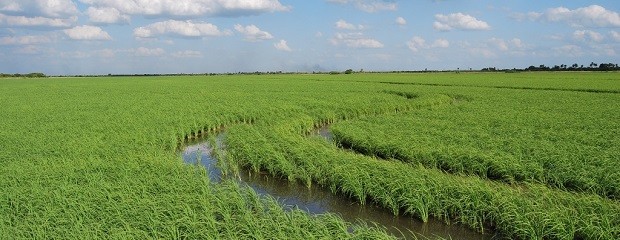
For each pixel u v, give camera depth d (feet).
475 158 49.14
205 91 163.73
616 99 115.34
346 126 71.56
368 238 29.27
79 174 43.09
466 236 34.35
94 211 33.40
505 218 33.32
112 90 176.76
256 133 64.28
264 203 37.17
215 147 63.26
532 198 35.78
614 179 40.70
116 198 36.73
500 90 149.59
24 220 31.78
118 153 53.36
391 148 56.24
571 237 30.58
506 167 46.52
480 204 35.47
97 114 91.91
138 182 39.70
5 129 72.13
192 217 32.30
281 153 52.29
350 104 107.04
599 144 57.41
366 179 41.65
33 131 70.38
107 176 42.86
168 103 115.24
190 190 38.37
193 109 100.07
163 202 34.81
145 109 100.22
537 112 89.40
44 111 99.71
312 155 50.26
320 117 88.53
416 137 60.64
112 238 29.09
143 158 49.21
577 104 103.55
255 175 51.11
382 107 104.27
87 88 194.29
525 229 31.58
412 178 39.96
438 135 62.75
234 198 35.76
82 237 29.09
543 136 62.28
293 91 158.30
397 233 35.29
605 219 30.81
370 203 41.16
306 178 46.70
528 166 45.98
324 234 29.86
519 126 71.15
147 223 31.53
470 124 75.31
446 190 37.88
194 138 76.59
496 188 38.96
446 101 123.54
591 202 33.68
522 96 125.70
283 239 29.22
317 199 42.91
